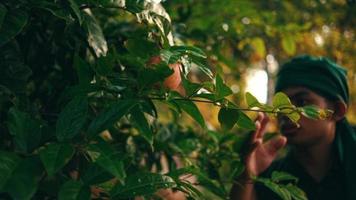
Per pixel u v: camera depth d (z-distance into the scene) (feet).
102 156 2.35
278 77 5.52
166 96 2.81
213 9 6.29
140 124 2.71
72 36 3.52
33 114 3.22
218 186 3.59
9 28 2.72
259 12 6.55
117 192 2.57
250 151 4.66
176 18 5.46
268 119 4.79
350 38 11.78
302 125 5.02
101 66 2.86
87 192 2.39
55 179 2.69
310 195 5.36
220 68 4.32
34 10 3.33
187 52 2.81
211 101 2.86
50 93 3.75
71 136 2.47
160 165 4.49
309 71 5.27
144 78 2.75
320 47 11.90
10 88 3.07
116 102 2.56
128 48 3.12
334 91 5.26
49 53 3.72
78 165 3.25
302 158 5.39
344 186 5.26
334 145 5.28
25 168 2.25
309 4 10.61
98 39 3.17
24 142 2.52
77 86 2.85
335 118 5.31
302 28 6.68
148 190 2.57
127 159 2.64
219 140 4.70
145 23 3.27
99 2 3.06
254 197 5.31
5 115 3.15
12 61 3.12
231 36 6.09
